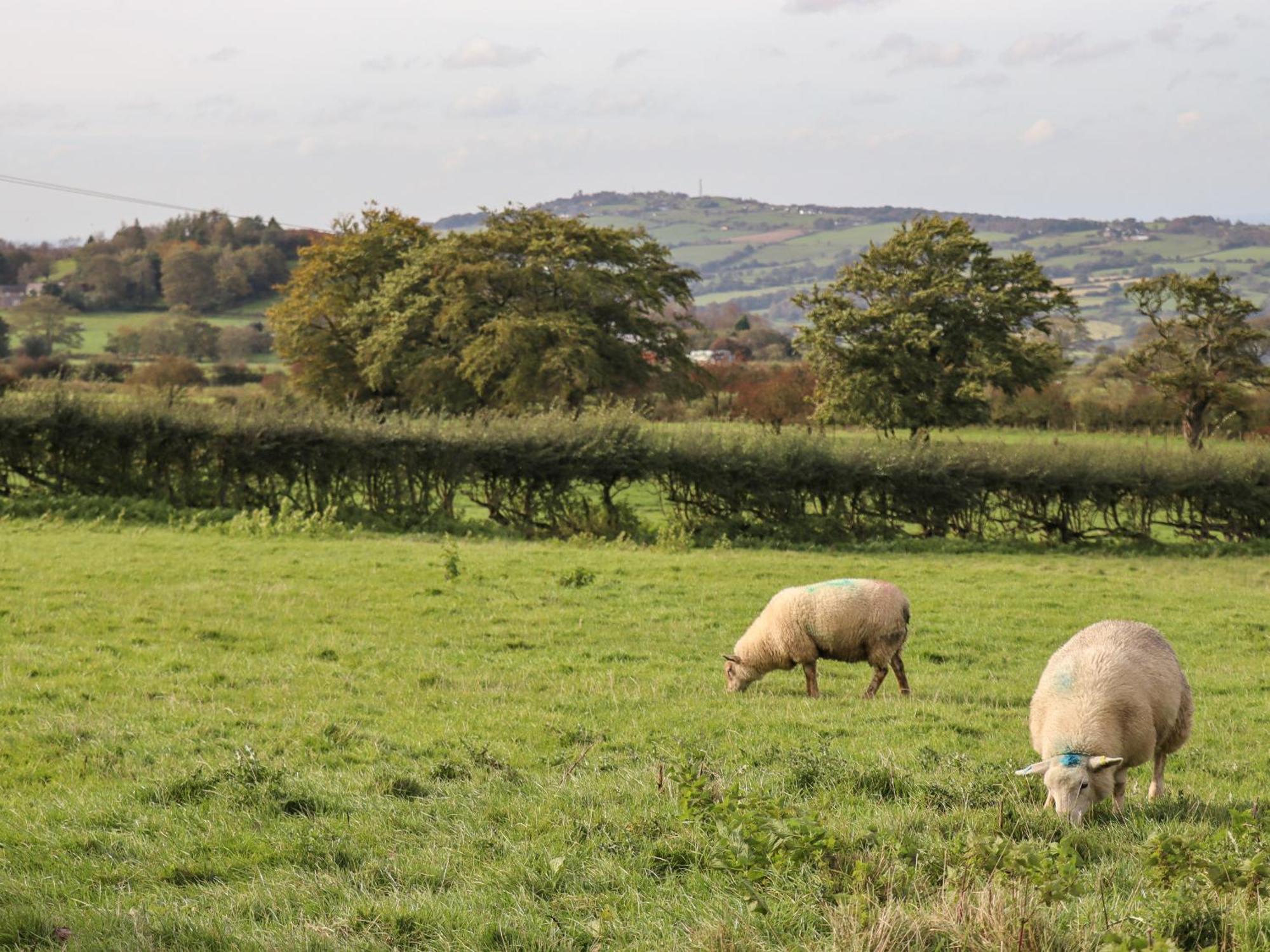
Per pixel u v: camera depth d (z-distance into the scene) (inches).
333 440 1262.3
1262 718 503.5
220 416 1263.5
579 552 1080.2
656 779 352.5
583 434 1289.4
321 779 361.4
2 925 231.8
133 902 255.3
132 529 1128.2
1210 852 257.4
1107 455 1339.8
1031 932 216.4
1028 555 1241.4
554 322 2015.3
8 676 518.6
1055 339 2800.2
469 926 240.2
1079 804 312.7
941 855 269.7
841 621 537.6
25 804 333.7
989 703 534.3
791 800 333.4
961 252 2191.2
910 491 1300.4
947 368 2194.9
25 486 1222.3
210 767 362.3
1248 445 1429.6
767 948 219.3
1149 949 201.5
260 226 7628.0
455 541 1120.8
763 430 1360.7
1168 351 2581.2
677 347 2362.2
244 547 1011.9
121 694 497.0
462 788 358.9
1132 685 334.6
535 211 2277.3
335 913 248.5
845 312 2170.3
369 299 2354.8
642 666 600.1
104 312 6619.1
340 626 681.0
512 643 651.5
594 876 269.6
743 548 1230.9
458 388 2087.8
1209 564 1210.6
